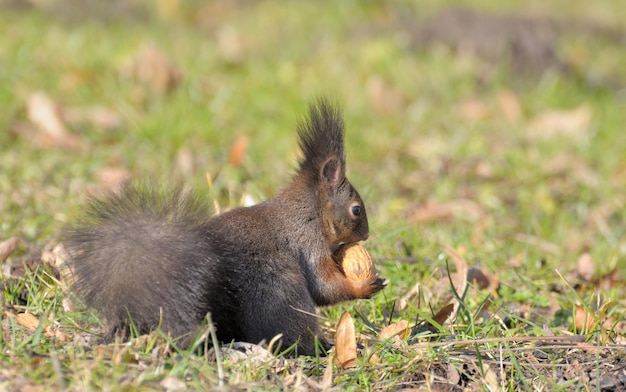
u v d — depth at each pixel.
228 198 11.41
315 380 7.05
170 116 13.80
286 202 8.21
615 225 12.56
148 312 6.93
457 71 16.75
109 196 7.52
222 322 7.41
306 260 8.09
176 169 12.47
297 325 7.64
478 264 10.29
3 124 13.14
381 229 10.83
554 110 15.82
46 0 18.67
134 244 7.00
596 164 14.42
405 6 20.30
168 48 16.52
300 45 17.53
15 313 7.69
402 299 8.83
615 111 16.33
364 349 7.36
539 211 12.83
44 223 10.11
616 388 7.14
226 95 14.84
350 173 13.36
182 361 6.59
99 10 18.64
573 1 23.53
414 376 7.23
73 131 13.54
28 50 15.30
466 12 18.84
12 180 11.46
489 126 15.50
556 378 7.26
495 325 8.11
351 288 8.16
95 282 6.98
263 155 13.50
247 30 18.28
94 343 7.09
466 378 7.25
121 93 14.45
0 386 6.21
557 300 9.45
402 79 16.34
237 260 7.55
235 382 6.55
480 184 13.68
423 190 13.35
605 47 19.73
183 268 7.01
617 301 9.31
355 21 18.97
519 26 18.47
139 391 6.26
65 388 6.22
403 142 14.52
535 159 14.23
